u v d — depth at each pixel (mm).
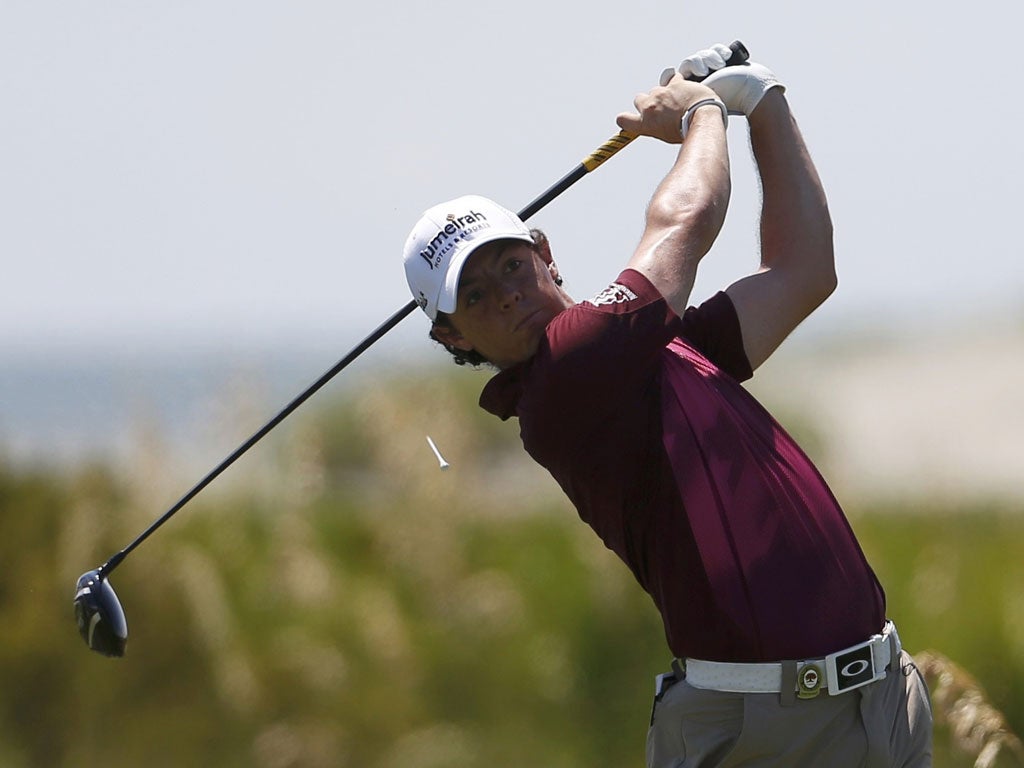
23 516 24812
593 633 23328
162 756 22766
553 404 10461
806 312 11922
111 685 23375
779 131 12180
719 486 10305
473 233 11141
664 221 10773
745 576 10180
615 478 10523
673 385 10586
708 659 10305
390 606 24281
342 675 23234
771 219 12055
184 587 23750
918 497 32281
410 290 11578
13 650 23359
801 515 10391
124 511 24672
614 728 22547
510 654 23547
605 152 12273
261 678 23156
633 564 10914
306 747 22516
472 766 22219
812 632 10141
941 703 15609
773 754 10148
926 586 22312
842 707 10195
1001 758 15516
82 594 14047
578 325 10398
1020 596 21703
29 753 23047
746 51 12477
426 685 23453
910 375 135500
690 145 11312
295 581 24500
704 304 11664
